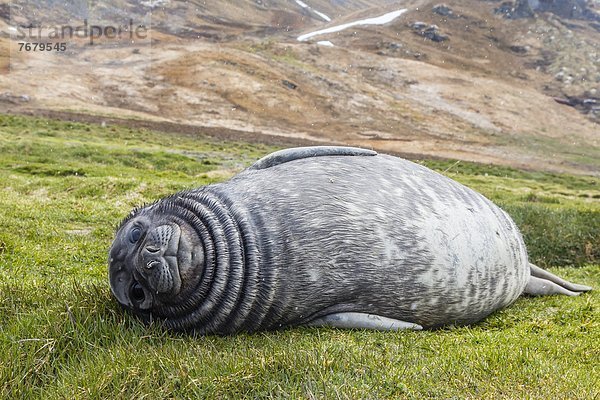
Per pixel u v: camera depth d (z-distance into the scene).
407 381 5.10
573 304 7.93
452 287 6.78
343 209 6.41
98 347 5.61
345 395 4.75
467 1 157.88
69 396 4.86
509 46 138.88
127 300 6.10
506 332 6.80
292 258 6.12
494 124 95.75
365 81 105.31
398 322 6.54
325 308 6.42
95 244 10.23
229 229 5.95
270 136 70.62
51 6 110.94
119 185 15.62
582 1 165.25
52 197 15.04
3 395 4.91
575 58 132.12
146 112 75.06
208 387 4.96
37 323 5.89
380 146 74.56
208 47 106.88
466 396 4.95
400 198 6.73
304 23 163.50
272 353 5.43
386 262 6.41
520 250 7.90
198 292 5.80
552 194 32.94
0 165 23.17
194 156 38.38
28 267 8.69
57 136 45.34
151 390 4.95
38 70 81.81
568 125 102.06
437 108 99.25
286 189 6.44
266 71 96.62
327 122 83.94
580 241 12.59
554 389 5.11
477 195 7.73
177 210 6.07
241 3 165.12
